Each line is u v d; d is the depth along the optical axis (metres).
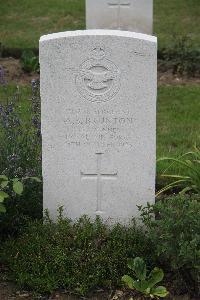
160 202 2.58
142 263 2.48
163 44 5.54
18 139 3.06
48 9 6.50
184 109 4.34
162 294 2.44
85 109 2.61
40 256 2.54
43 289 2.47
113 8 4.92
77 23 6.19
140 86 2.58
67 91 2.59
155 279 2.48
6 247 2.63
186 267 2.43
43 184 2.69
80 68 2.57
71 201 2.71
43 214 2.73
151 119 2.61
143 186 2.68
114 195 2.70
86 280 2.47
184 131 3.96
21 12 6.46
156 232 2.50
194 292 2.46
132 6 4.91
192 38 5.76
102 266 2.51
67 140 2.64
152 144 2.64
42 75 2.58
